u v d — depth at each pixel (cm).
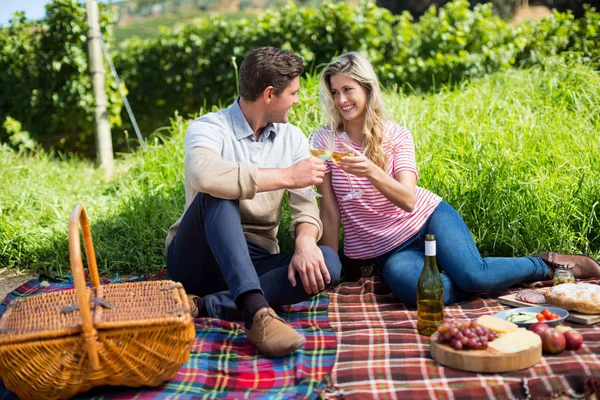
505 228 402
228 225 265
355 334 277
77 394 227
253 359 254
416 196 345
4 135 806
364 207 338
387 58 750
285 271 294
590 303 278
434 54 727
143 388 231
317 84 590
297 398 215
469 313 307
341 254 404
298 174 278
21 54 795
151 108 848
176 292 245
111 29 797
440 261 327
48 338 212
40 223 489
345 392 221
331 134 324
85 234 251
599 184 417
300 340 249
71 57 761
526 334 241
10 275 423
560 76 616
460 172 448
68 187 578
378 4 1326
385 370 236
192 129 297
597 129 521
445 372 232
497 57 707
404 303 323
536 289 330
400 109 543
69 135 828
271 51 297
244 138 306
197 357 255
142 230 444
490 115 531
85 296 209
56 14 757
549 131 501
